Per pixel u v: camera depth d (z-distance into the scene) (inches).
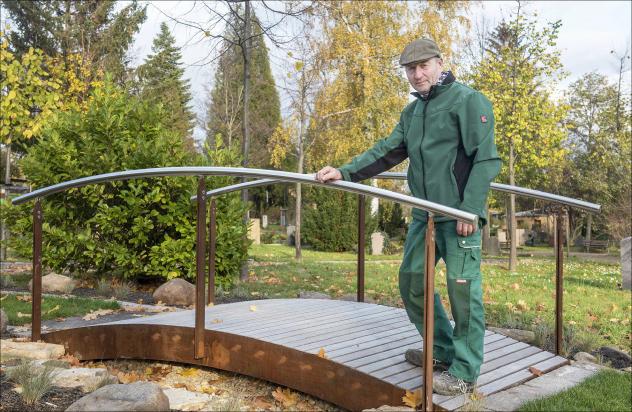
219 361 137.4
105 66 725.9
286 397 124.0
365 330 142.4
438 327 108.9
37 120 415.8
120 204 293.9
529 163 560.1
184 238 284.5
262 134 1047.6
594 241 885.2
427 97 101.7
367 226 708.7
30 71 412.2
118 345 149.7
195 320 141.3
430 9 623.8
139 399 96.2
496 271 460.4
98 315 213.0
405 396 99.3
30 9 896.9
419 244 104.4
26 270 360.2
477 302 98.4
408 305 108.6
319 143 679.1
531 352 128.8
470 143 96.9
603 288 344.5
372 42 613.3
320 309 171.6
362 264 184.4
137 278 297.4
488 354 126.0
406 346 126.9
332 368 115.0
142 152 277.9
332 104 620.7
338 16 579.2
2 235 434.3
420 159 103.1
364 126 650.2
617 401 101.6
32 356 146.5
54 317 207.6
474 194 94.1
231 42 324.8
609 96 1017.5
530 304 258.7
